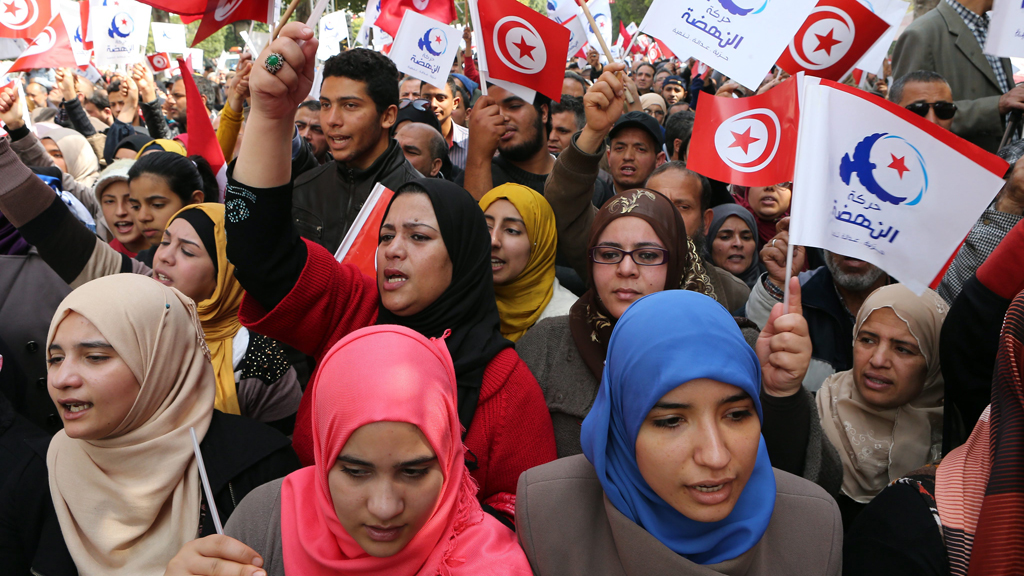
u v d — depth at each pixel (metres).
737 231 3.64
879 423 2.17
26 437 1.80
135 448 1.64
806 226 1.99
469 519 1.49
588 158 2.84
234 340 2.48
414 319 2.06
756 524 1.37
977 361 1.74
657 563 1.35
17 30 4.80
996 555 1.23
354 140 3.21
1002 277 1.67
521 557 1.46
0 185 2.29
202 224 2.40
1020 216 2.57
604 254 2.17
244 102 3.98
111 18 5.29
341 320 2.12
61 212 2.43
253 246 1.96
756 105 2.30
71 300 1.64
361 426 1.28
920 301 2.09
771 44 2.29
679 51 2.41
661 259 2.13
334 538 1.41
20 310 2.41
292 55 1.86
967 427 1.81
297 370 2.69
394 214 2.07
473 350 1.97
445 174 4.45
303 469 1.54
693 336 1.31
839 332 2.74
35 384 2.40
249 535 1.47
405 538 1.33
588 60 9.90
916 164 1.94
